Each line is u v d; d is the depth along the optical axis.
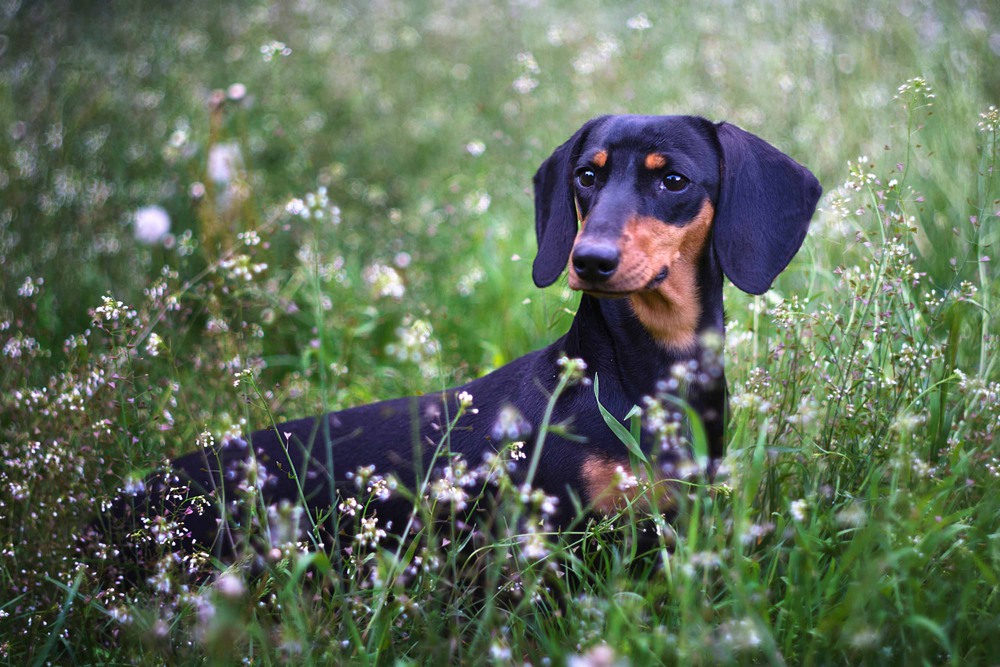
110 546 2.99
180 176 6.24
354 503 2.79
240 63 8.01
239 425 2.97
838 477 3.04
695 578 2.49
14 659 2.86
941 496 2.68
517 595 2.80
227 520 2.99
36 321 4.60
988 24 7.09
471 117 7.41
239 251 5.07
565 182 3.36
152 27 8.80
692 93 6.91
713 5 8.43
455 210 5.98
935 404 3.25
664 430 2.48
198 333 4.98
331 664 2.51
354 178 6.85
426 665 2.57
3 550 3.21
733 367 3.86
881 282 3.46
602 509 2.95
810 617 2.46
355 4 9.89
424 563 2.63
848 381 3.45
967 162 5.18
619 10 8.86
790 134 6.11
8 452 3.51
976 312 3.89
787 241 3.20
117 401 3.42
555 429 2.55
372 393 4.51
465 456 3.16
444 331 5.06
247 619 2.62
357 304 5.24
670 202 3.06
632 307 3.05
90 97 7.05
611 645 2.28
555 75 7.40
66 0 8.94
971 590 2.46
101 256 5.54
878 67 6.72
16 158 6.17
